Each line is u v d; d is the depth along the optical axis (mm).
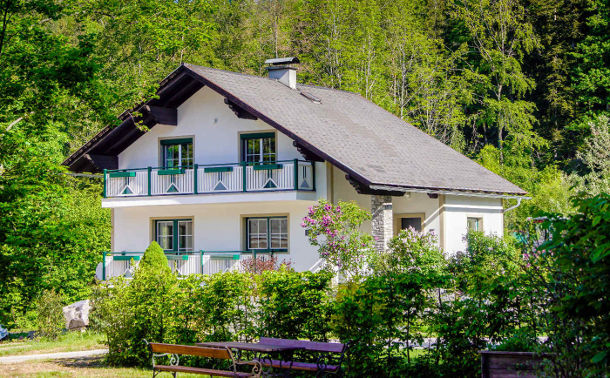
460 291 10523
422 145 29859
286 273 12586
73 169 28266
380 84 47938
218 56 56469
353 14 49062
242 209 25312
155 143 27375
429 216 25859
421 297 10555
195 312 13406
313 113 26609
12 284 14438
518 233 8180
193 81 26109
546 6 51844
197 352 11141
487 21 51156
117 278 14898
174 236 26875
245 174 24109
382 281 10859
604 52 47781
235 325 13109
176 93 26547
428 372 10461
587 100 47688
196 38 28250
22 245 13867
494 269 10016
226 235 25625
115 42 33156
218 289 13109
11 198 14219
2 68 15164
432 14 57281
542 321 7863
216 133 26156
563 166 48812
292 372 11930
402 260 17797
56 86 15133
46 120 16250
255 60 56844
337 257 21047
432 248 19297
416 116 49938
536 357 7969
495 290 9742
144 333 14102
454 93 48625
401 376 10602
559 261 6656
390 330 10750
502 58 49125
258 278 12734
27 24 15586
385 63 49531
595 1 50062
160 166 27266
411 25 51406
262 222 25047
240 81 26484
